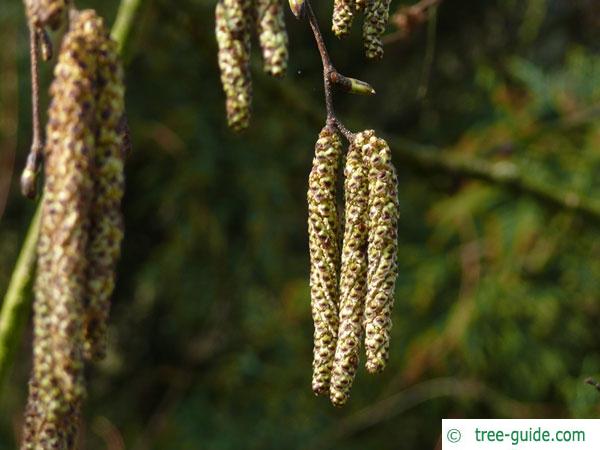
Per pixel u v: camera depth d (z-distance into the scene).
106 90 1.13
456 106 6.02
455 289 5.28
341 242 1.50
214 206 5.57
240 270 5.66
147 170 5.66
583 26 5.80
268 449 5.45
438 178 4.68
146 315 5.97
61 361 1.06
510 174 4.39
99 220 1.12
